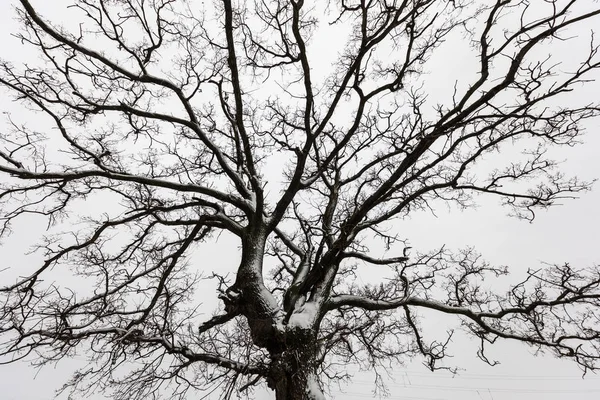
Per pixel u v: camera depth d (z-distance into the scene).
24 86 7.84
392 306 7.82
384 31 7.30
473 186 8.77
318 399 5.91
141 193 9.17
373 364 8.12
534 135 7.96
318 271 7.52
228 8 6.93
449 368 8.46
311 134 8.17
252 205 8.72
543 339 7.79
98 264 7.91
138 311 7.89
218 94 9.48
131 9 8.13
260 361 6.28
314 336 6.64
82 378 7.27
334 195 10.25
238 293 7.29
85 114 8.31
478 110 7.52
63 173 7.42
